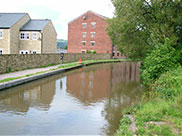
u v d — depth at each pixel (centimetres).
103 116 731
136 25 1772
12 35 3328
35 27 3544
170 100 769
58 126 627
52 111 777
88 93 1125
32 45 3500
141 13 1681
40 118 695
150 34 1753
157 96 889
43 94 1065
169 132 500
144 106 744
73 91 1170
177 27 1633
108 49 5169
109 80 1639
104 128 620
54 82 1452
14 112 754
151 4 1680
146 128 542
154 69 1206
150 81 1227
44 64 2352
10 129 596
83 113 762
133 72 2305
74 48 5466
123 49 2023
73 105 871
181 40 1623
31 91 1127
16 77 1354
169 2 1562
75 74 1959
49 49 3869
